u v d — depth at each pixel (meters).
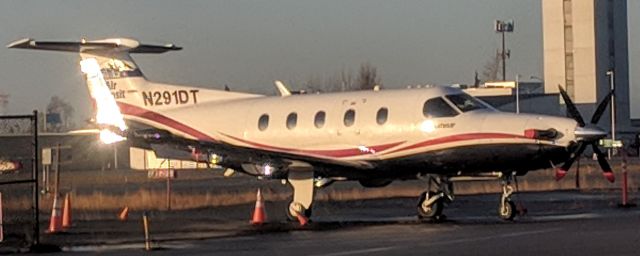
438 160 31.27
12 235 28.53
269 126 35.44
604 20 104.44
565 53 105.62
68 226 30.03
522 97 96.25
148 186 59.41
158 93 39.00
